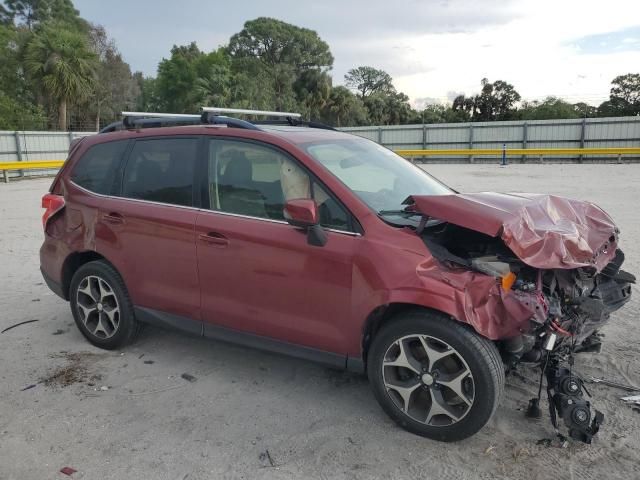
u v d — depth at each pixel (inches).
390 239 129.6
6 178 822.5
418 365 128.0
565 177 775.1
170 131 171.3
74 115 1829.5
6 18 2906.0
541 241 124.0
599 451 124.2
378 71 3307.1
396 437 131.3
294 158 146.7
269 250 143.7
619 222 389.1
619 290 154.3
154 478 118.1
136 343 191.0
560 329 123.6
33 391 157.2
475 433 124.3
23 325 209.0
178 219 160.7
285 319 144.6
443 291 119.3
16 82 1749.5
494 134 1205.1
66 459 125.3
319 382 161.0
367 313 130.1
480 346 119.1
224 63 1930.4
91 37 2269.9
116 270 178.5
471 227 121.2
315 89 2642.7
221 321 157.2
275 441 131.0
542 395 148.8
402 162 181.9
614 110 2094.0
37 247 342.3
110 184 180.4
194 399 151.9
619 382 155.7
